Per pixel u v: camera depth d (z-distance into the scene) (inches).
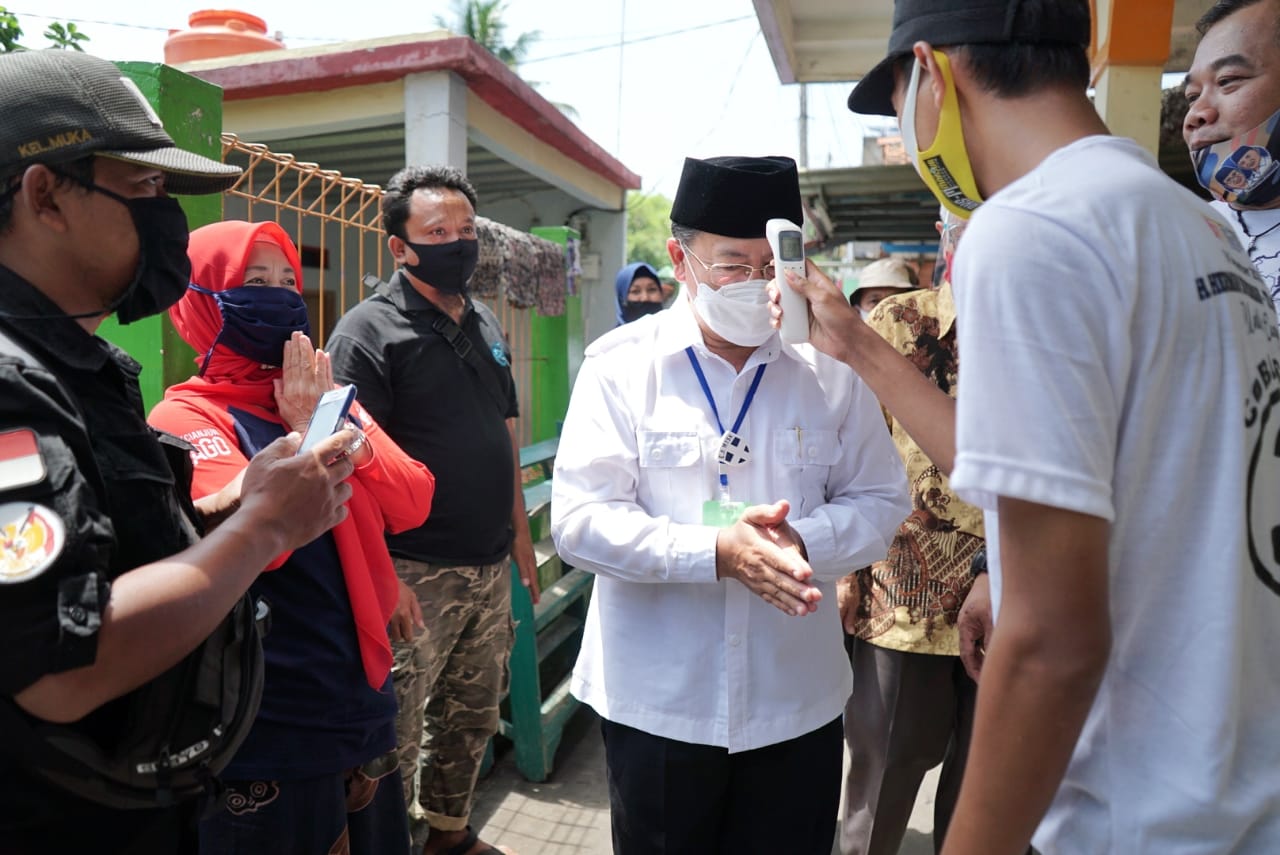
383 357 105.1
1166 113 197.6
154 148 48.2
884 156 708.7
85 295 48.4
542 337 216.5
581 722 162.4
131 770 45.8
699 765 72.7
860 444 79.1
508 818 128.7
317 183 216.4
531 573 134.0
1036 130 41.2
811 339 67.3
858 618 102.5
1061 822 41.1
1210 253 38.6
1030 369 35.2
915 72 43.9
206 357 77.6
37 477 39.2
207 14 286.5
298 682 70.6
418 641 104.3
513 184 350.9
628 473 76.0
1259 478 38.0
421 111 220.2
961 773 98.1
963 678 98.0
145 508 47.6
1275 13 71.9
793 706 73.6
